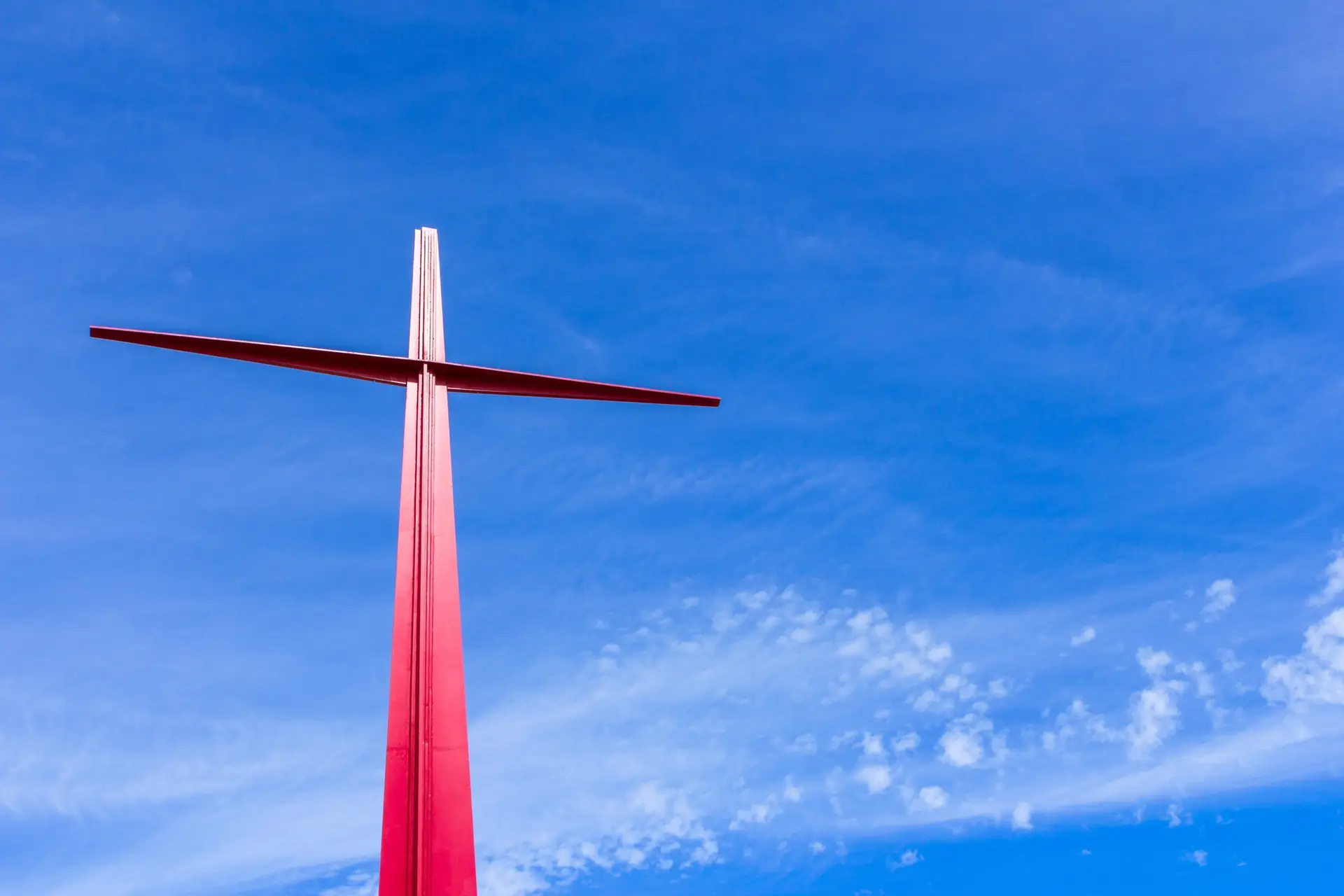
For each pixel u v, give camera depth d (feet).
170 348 98.73
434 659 89.20
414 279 107.96
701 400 108.99
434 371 102.94
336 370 101.24
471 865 82.89
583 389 106.73
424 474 96.68
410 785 85.15
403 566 92.68
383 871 82.17
